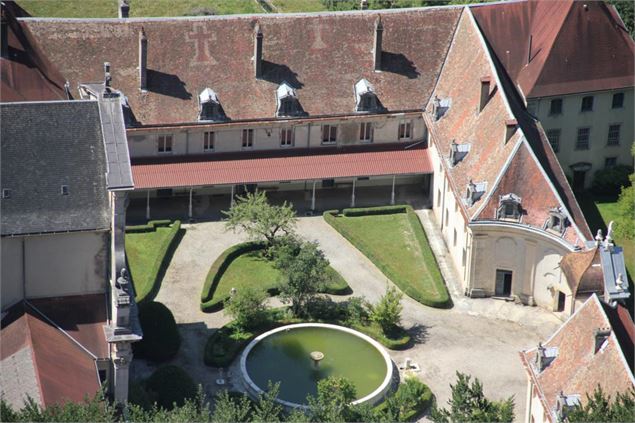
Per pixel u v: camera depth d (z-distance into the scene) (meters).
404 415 174.12
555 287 199.12
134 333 167.75
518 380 187.25
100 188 173.38
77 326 171.00
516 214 198.75
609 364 158.38
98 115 175.25
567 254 193.62
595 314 163.88
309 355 188.88
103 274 174.38
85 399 144.25
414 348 193.00
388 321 193.38
